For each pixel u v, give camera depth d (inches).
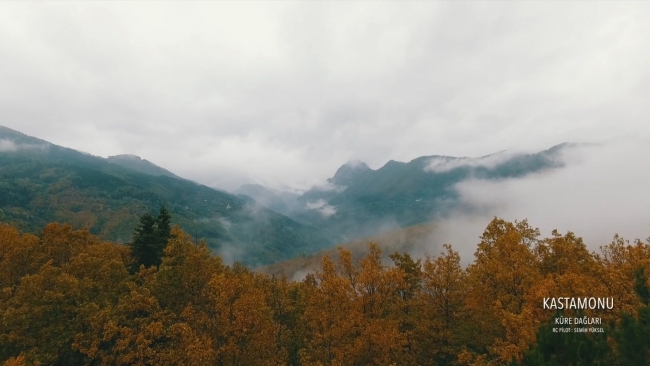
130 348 1027.3
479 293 1184.2
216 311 1126.4
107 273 1267.2
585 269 1109.7
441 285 1293.1
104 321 1066.1
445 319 1294.3
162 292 1285.7
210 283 1104.8
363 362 1053.8
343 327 1065.5
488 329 1143.0
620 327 647.1
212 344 1026.7
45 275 1130.0
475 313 1215.6
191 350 932.6
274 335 1189.1
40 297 1077.8
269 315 1266.0
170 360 1023.6
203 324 1113.4
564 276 888.9
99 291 1242.0
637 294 715.4
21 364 810.2
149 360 1016.9
